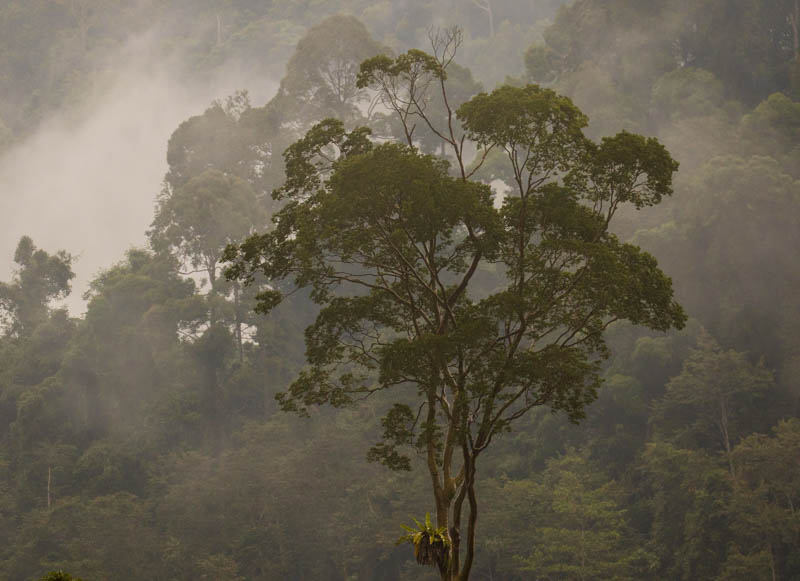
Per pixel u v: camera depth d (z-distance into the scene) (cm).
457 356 4731
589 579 10838
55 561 12538
